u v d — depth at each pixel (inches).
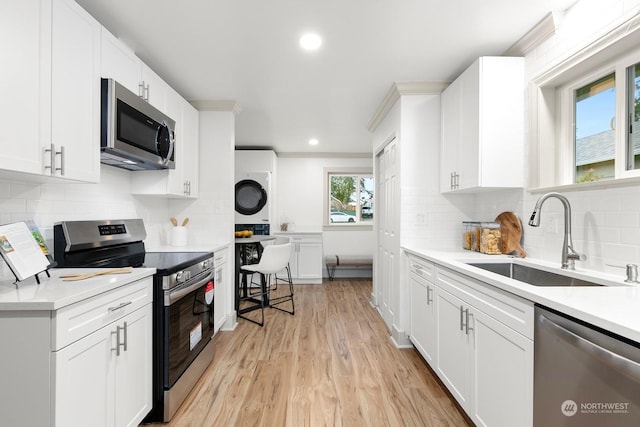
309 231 199.8
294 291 176.6
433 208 104.0
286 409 69.6
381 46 81.7
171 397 65.8
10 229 48.8
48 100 50.9
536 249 78.0
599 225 60.8
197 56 86.7
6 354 40.4
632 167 57.1
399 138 105.7
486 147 80.8
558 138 74.4
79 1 63.6
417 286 93.5
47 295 42.8
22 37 46.1
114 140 65.4
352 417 66.9
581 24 63.9
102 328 49.2
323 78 100.4
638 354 29.8
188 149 109.9
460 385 65.0
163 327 64.9
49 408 40.1
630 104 57.5
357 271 216.1
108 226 79.0
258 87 107.2
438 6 66.1
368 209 225.5
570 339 36.9
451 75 98.1
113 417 51.6
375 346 103.3
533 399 42.6
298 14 68.5
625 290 44.1
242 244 144.3
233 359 93.7
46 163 50.8
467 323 61.6
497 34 76.5
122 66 72.1
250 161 193.9
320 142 186.5
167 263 71.5
